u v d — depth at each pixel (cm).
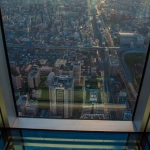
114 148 214
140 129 230
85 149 212
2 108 215
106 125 247
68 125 247
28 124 245
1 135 228
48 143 221
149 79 202
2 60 200
